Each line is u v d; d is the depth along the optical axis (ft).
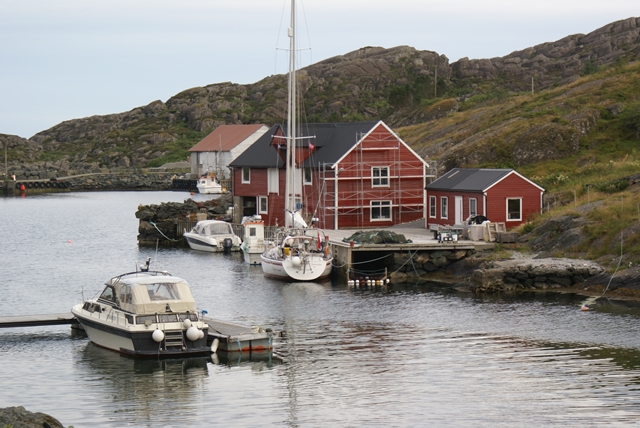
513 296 157.89
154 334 115.24
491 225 188.44
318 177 241.14
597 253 167.53
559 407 93.40
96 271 202.08
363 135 237.04
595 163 259.80
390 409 94.12
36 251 242.58
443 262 180.75
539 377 104.99
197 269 202.90
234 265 209.97
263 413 93.56
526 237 185.37
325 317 143.23
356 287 173.06
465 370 108.99
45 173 582.76
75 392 102.42
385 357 116.16
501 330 130.72
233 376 108.27
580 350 117.60
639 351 116.37
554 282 162.30
